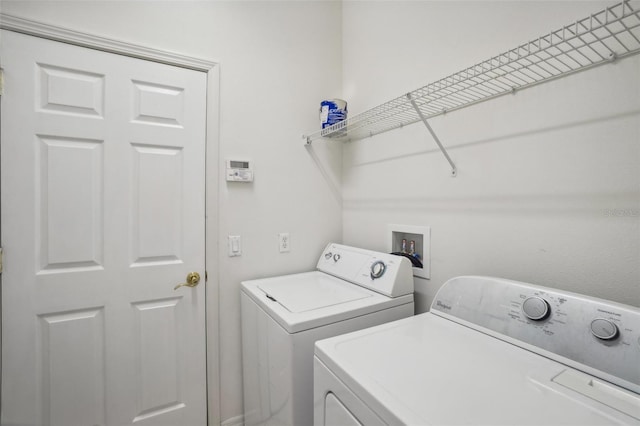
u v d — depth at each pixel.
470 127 1.22
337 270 1.66
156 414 1.43
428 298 1.40
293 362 1.01
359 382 0.67
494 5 1.12
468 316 0.98
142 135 1.39
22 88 1.19
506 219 1.09
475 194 1.20
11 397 1.19
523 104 1.04
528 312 0.84
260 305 1.28
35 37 1.20
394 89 1.60
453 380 0.67
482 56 1.16
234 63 1.62
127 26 1.36
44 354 1.24
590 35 0.88
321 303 1.21
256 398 1.36
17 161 1.18
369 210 1.78
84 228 1.29
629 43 0.81
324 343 0.86
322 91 1.92
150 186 1.41
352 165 1.92
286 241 1.78
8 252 1.18
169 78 1.45
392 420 0.57
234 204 1.62
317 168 1.90
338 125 1.55
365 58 1.81
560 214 0.95
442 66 1.33
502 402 0.60
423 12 1.42
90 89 1.29
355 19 1.89
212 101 1.54
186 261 1.49
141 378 1.40
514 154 1.07
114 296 1.35
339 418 0.74
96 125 1.30
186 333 1.50
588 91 0.88
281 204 1.76
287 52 1.79
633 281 0.80
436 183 1.36
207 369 1.54
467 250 1.23
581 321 0.74
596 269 0.87
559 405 0.59
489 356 0.78
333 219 1.97
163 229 1.44
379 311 1.21
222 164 1.58
